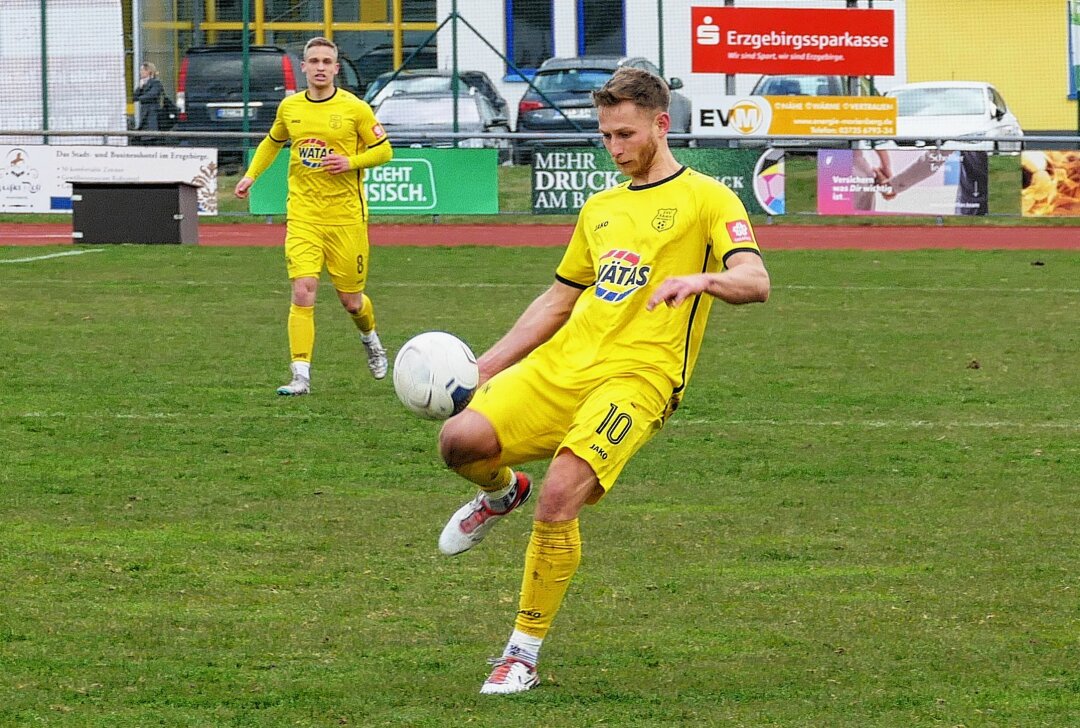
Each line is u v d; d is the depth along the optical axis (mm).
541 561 11531
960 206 57250
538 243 51844
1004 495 18266
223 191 62812
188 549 15594
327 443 21016
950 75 83562
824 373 27297
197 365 27531
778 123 62125
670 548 15875
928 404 24344
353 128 25000
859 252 48969
